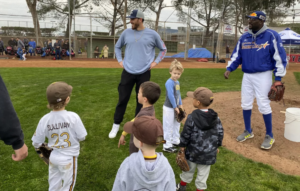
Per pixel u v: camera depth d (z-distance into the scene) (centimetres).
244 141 386
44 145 211
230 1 3070
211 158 227
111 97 627
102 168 294
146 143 147
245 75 370
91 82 834
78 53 2392
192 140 226
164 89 754
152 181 146
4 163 297
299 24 2573
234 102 609
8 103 121
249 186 268
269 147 354
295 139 381
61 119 199
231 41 3002
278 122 467
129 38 356
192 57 2564
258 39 341
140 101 237
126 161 155
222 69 1448
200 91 222
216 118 222
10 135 125
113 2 3036
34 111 494
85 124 436
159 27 2697
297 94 744
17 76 928
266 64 342
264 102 353
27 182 261
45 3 2783
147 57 359
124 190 152
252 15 330
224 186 266
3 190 246
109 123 445
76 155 214
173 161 316
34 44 2002
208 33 3522
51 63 1538
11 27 2464
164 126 336
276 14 2733
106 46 2200
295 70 1466
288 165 314
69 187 213
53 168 209
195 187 266
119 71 1198
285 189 264
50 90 193
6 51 1958
